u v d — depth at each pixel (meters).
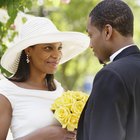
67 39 5.57
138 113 4.16
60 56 5.57
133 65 4.23
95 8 4.48
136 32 20.69
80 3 17.97
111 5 4.39
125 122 4.06
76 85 21.47
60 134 5.24
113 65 4.20
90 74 22.52
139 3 20.52
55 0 7.48
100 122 4.03
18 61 5.64
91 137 4.06
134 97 4.11
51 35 5.38
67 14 17.70
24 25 5.71
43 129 5.26
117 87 4.05
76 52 6.14
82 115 4.45
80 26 17.77
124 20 4.35
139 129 4.16
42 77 5.65
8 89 5.39
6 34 7.00
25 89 5.45
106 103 4.04
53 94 5.57
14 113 5.38
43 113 5.39
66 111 5.17
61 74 18.94
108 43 4.39
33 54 5.51
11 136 5.73
